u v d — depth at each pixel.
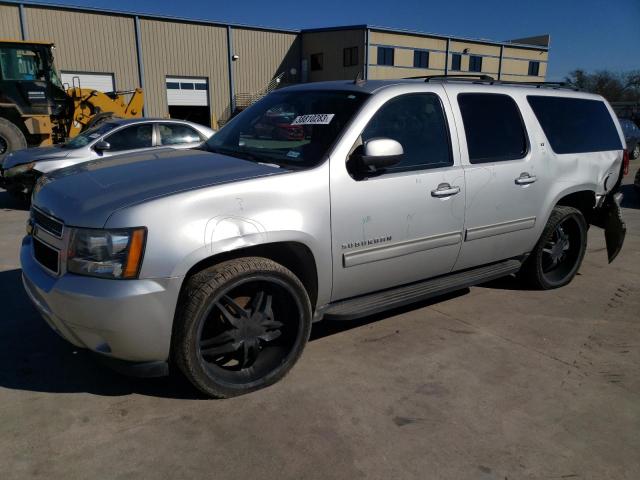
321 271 3.18
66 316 2.63
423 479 2.39
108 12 30.64
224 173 2.98
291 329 3.16
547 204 4.48
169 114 34.53
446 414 2.89
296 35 39.62
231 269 2.79
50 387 3.06
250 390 3.02
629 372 3.43
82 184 3.00
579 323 4.20
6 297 4.41
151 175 3.00
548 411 2.96
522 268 4.86
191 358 2.77
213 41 35.16
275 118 3.75
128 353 2.66
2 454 2.47
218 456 2.50
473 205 3.88
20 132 12.61
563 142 4.63
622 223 5.09
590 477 2.45
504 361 3.53
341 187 3.17
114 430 2.67
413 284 3.85
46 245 2.85
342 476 2.39
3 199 9.76
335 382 3.19
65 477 2.34
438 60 43.56
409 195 3.47
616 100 61.59
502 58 48.34
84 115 14.16
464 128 3.89
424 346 3.71
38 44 13.01
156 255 2.57
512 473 2.45
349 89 3.62
